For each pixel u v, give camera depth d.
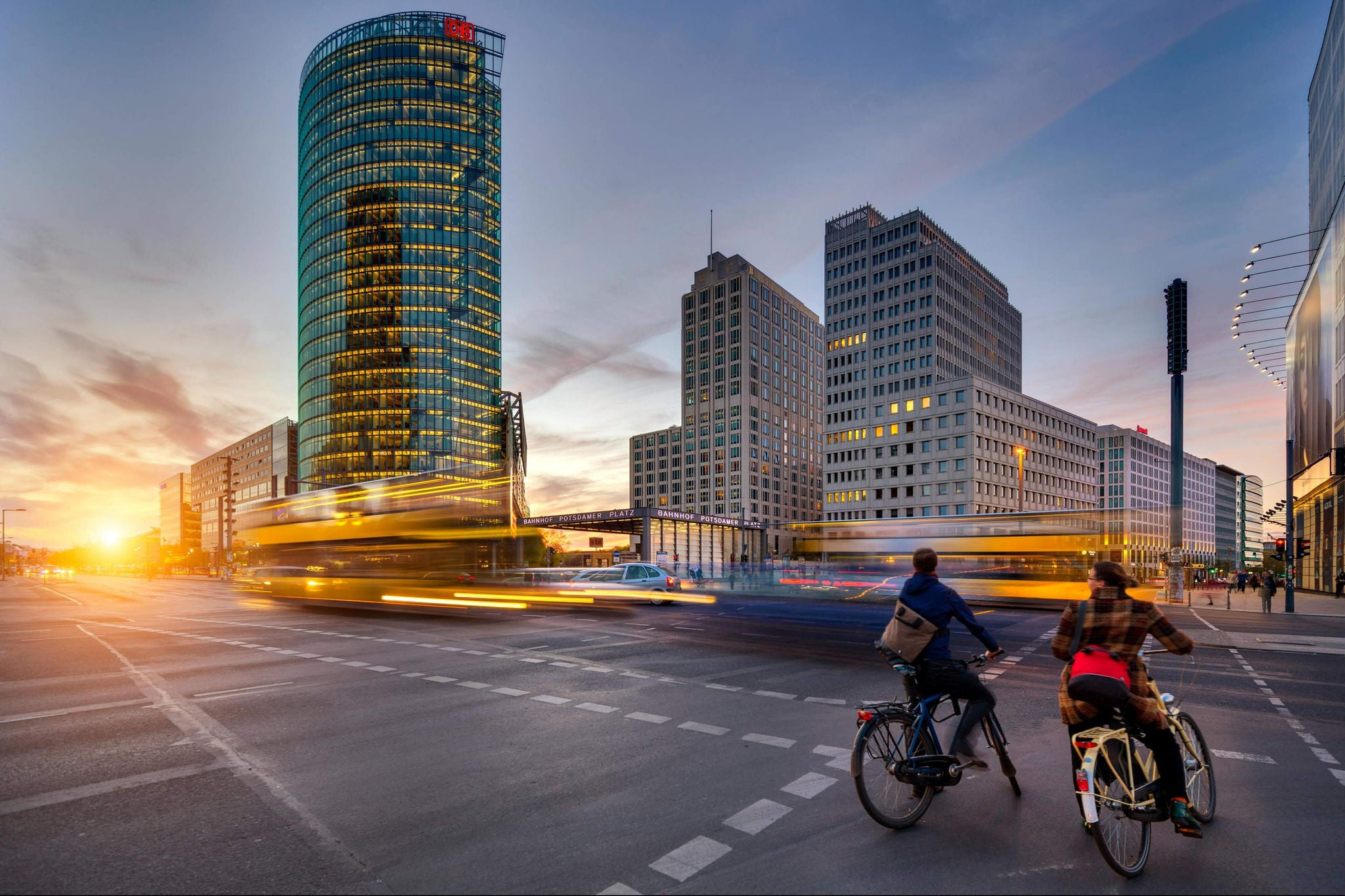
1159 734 4.38
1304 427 47.28
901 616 5.12
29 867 4.20
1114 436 170.75
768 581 39.06
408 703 8.67
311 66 150.88
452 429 137.12
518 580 23.80
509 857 4.29
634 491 179.75
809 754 6.39
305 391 144.50
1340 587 40.16
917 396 110.69
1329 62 48.88
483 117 148.00
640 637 15.55
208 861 4.27
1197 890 3.91
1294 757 6.46
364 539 21.80
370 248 139.88
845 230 123.56
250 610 24.84
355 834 4.66
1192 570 52.22
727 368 160.38
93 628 18.52
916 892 3.86
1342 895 3.85
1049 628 18.38
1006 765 5.27
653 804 5.16
